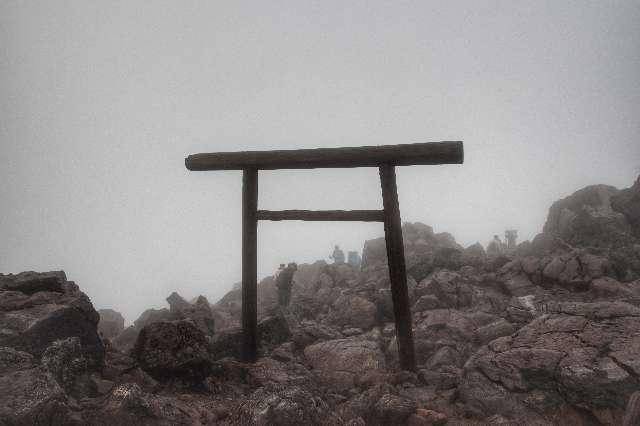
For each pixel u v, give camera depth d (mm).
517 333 5148
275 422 3400
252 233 6133
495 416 4113
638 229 10727
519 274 8758
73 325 4391
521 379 4395
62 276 5410
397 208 5449
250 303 6055
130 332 9766
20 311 4316
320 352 6301
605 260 7949
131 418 3357
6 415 2850
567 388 4121
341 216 5695
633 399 3570
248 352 6004
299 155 5777
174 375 4703
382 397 4344
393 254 5379
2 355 3557
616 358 4172
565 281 7852
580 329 4805
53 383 3236
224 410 4070
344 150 5609
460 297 8461
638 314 4816
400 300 5363
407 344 5340
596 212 11492
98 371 4512
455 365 5754
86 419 3318
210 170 6328
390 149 5410
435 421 4035
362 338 6828
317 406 3746
